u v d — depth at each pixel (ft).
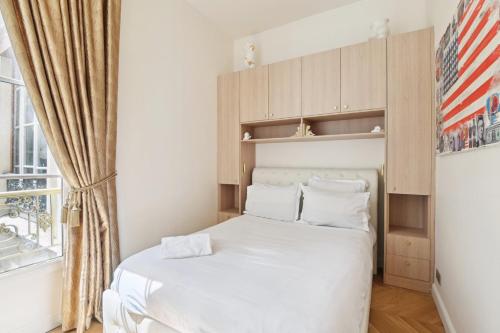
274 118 9.47
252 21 10.23
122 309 4.69
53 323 5.76
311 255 5.29
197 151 9.73
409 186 7.31
